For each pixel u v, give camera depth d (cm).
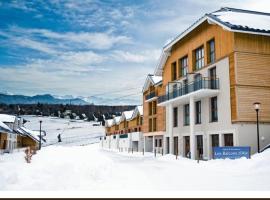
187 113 3491
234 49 2547
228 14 2961
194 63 3241
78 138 12038
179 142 3581
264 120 2530
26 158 1514
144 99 5222
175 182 1193
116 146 7225
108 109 19488
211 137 2892
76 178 1120
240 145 2441
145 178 1300
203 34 3053
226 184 1122
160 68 4050
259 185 1073
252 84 2550
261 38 2627
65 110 19950
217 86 2767
